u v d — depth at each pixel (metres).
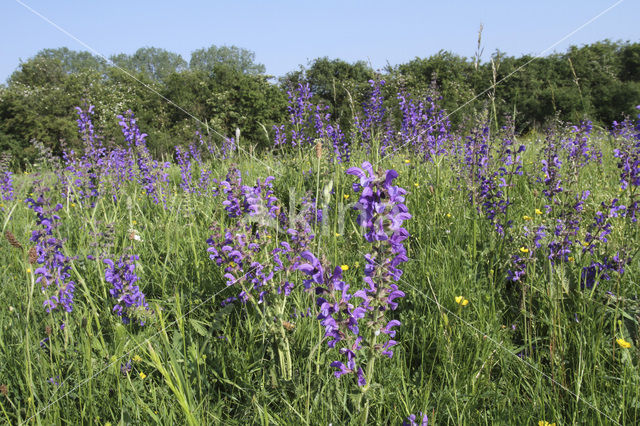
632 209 3.98
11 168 9.52
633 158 4.11
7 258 4.61
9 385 2.61
